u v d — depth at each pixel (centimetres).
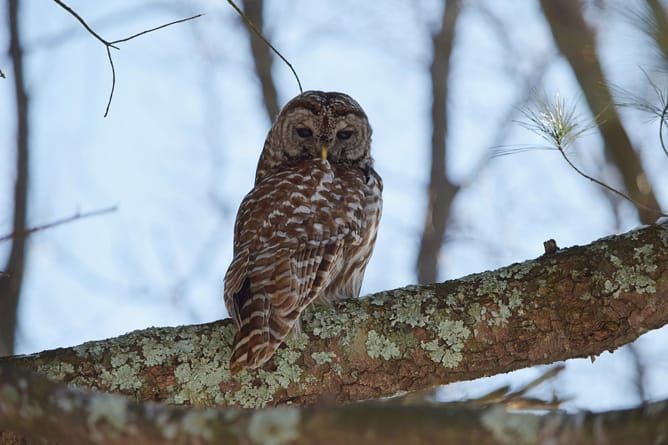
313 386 1026
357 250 1293
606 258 1011
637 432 557
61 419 594
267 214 1213
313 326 1038
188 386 1009
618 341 1010
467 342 1020
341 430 579
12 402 596
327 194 1254
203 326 1041
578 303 1006
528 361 1023
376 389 1033
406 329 1027
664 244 1005
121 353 1006
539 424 571
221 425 588
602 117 1958
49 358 995
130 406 597
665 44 968
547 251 1038
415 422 577
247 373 1020
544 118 1137
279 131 1521
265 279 1111
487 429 572
